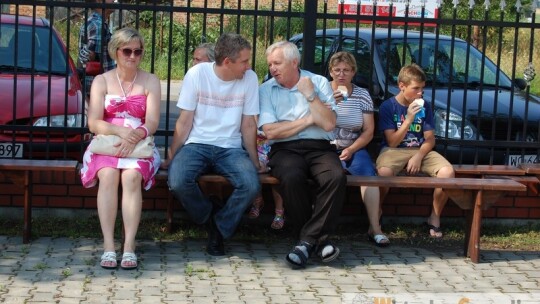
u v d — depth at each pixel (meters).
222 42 5.90
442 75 8.27
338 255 6.04
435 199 6.72
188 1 6.55
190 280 5.44
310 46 6.72
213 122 6.07
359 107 6.59
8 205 6.68
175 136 6.10
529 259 6.30
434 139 6.69
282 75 5.98
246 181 5.85
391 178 6.08
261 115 6.08
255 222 6.90
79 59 8.30
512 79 6.96
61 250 5.99
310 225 5.86
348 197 6.94
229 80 6.04
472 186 6.00
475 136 7.43
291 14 6.65
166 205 6.82
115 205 5.69
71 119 7.16
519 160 7.29
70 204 6.72
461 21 6.77
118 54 5.82
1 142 6.89
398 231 6.88
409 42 8.45
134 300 5.01
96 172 5.72
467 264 6.11
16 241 6.16
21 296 5.00
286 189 5.84
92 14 7.91
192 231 6.61
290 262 5.75
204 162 5.98
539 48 15.70
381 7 7.98
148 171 5.78
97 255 5.91
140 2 7.05
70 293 5.09
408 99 6.64
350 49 8.38
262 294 5.22
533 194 7.12
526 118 6.99
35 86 7.39
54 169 5.96
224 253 6.09
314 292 5.30
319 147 5.98
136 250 6.08
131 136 5.71
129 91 5.90
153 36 6.55
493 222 7.13
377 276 5.71
